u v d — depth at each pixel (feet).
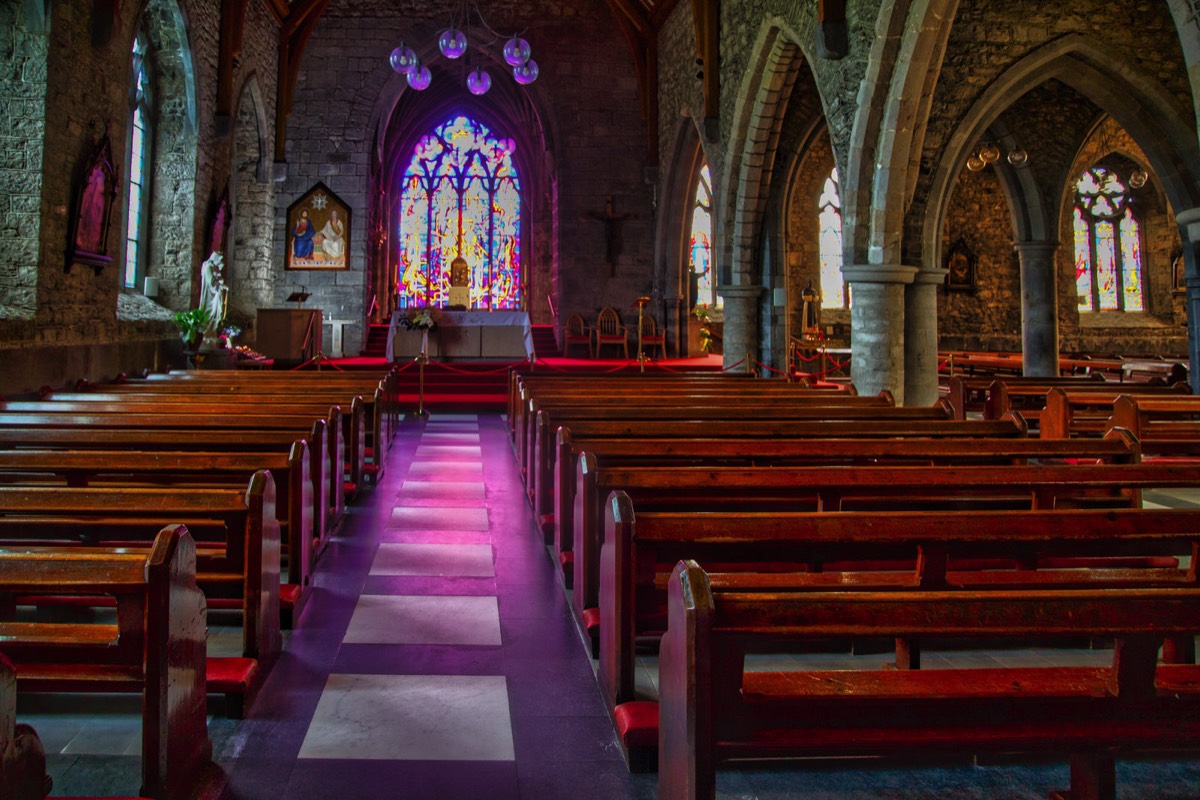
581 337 67.41
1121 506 16.49
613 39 68.85
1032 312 53.72
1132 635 7.50
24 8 31.42
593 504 14.15
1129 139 70.64
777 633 7.14
